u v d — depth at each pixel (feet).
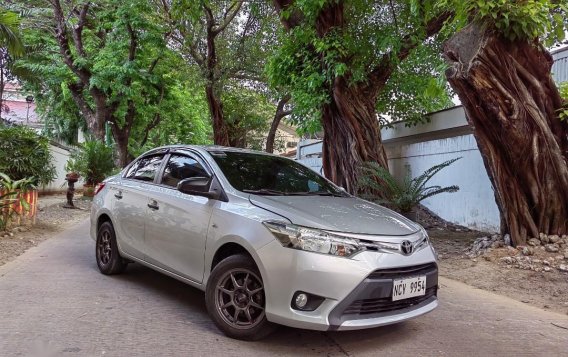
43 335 13.56
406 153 44.65
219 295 13.85
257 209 13.83
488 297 19.29
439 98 43.86
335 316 11.98
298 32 34.55
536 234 24.34
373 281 12.27
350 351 13.16
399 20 36.06
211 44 68.44
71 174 47.47
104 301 16.97
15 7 58.29
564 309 17.78
